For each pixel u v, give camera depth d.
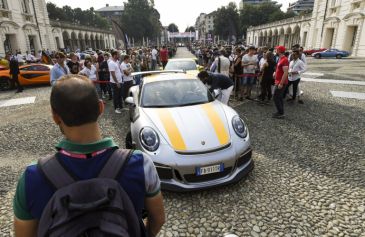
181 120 3.45
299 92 7.29
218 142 3.11
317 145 4.38
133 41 77.56
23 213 0.81
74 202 0.75
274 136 4.84
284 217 2.62
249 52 7.60
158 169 3.00
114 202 0.78
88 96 0.84
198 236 2.42
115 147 0.90
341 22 31.00
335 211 2.69
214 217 2.66
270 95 7.57
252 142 4.58
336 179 3.30
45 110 7.58
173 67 9.21
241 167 3.21
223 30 74.75
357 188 3.09
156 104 4.02
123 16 76.00
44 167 0.81
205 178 3.00
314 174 3.43
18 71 10.98
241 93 7.80
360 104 7.07
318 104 7.15
